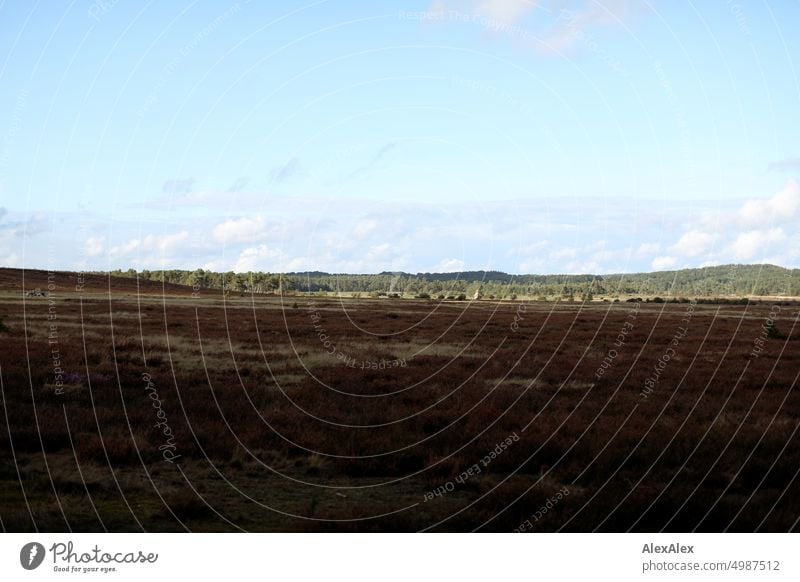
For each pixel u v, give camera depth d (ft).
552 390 59.16
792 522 28.99
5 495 29.78
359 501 31.86
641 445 39.86
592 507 29.71
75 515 28.17
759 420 46.34
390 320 139.64
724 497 31.12
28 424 40.55
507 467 36.81
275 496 32.22
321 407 50.29
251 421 44.86
